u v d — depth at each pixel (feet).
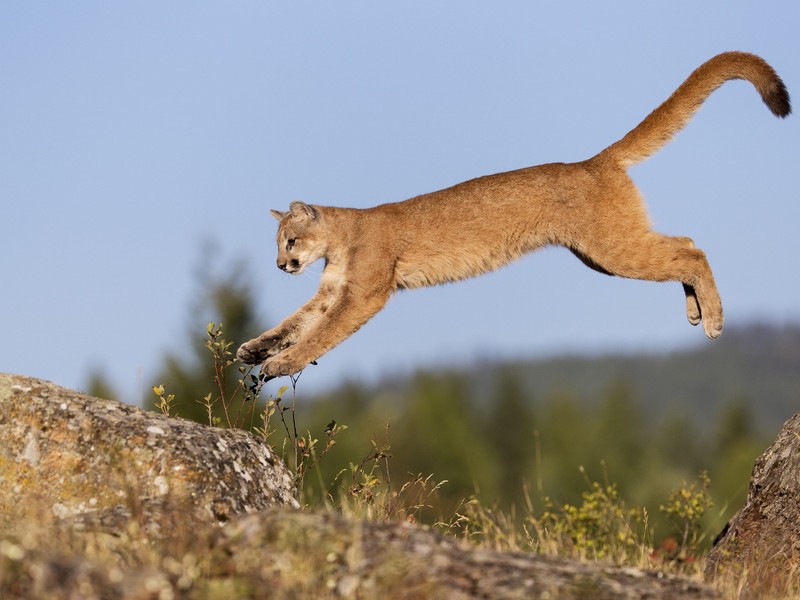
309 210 44.14
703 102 43.88
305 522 25.50
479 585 23.36
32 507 30.14
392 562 23.86
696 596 25.02
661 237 43.68
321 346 42.04
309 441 37.19
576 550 38.58
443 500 42.70
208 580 23.18
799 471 35.65
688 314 44.57
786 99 43.21
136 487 30.96
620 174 43.57
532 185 43.24
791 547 34.50
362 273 43.09
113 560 24.45
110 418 32.40
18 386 32.99
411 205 43.91
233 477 31.83
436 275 44.11
